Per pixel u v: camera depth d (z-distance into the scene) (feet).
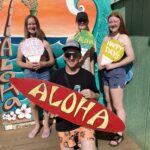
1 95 12.51
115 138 11.34
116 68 10.46
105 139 11.79
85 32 11.34
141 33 10.36
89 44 11.26
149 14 9.62
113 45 10.59
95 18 12.84
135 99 11.23
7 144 11.47
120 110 10.83
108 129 9.06
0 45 12.01
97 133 12.30
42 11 12.19
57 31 12.51
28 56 10.78
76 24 11.91
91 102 8.86
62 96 8.85
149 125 10.11
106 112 9.01
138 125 11.09
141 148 10.96
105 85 11.31
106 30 13.01
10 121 12.82
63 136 9.04
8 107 12.68
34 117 12.10
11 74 12.41
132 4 11.00
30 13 12.09
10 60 12.27
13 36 12.07
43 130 12.45
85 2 12.64
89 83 8.81
